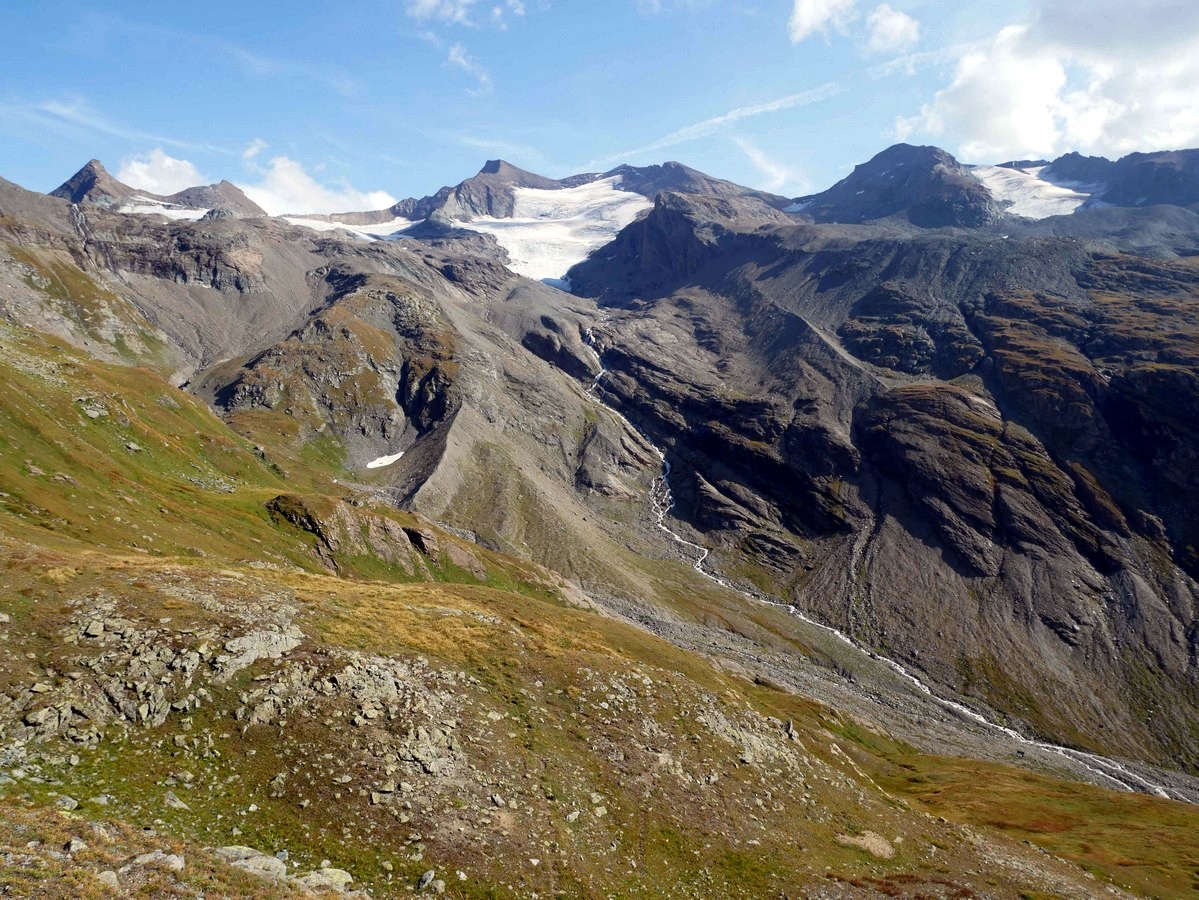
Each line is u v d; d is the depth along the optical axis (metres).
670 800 44.31
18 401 84.25
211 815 31.05
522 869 34.25
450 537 151.38
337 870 30.00
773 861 42.38
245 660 39.81
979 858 53.97
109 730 33.19
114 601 40.47
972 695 183.62
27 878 20.83
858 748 113.00
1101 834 80.50
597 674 54.59
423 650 49.50
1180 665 186.88
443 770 38.56
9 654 34.09
